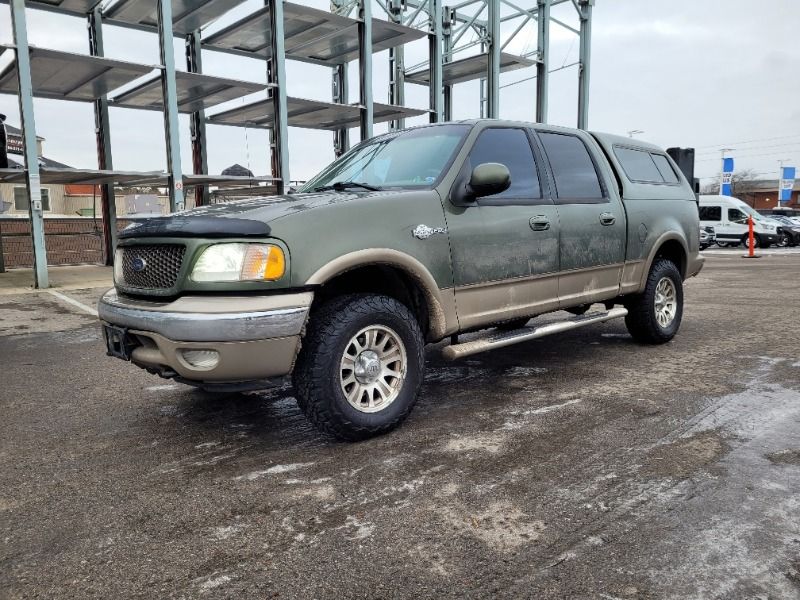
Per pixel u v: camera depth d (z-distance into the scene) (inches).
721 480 110.1
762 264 642.2
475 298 154.0
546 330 172.6
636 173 217.6
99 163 648.4
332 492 108.7
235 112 654.5
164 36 493.4
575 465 118.0
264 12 564.4
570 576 81.7
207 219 121.3
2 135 459.5
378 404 135.3
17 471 121.8
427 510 101.0
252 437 138.6
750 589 78.2
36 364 220.5
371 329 132.3
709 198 1045.2
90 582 82.9
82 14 599.5
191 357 118.0
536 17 796.0
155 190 1233.4
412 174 157.4
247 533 95.0
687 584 79.5
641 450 125.0
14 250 683.4
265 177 561.3
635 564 84.3
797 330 256.7
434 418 148.2
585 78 861.8
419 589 79.7
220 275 115.7
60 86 562.6
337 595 78.7
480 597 77.7
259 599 78.3
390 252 133.1
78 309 362.0
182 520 99.7
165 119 505.0
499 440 132.3
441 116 698.2
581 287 186.5
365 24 606.2
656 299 223.8
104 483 115.1
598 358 209.8
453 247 147.3
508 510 100.5
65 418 156.1
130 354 127.0
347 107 613.3
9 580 83.7
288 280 119.0
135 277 131.4
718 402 156.5
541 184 175.8
